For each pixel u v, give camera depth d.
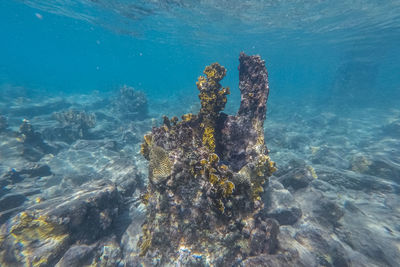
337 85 32.72
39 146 10.99
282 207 5.43
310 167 8.45
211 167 3.14
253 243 3.25
